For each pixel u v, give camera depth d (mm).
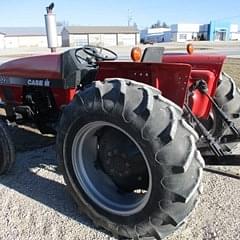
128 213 2639
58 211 3107
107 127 2758
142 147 2398
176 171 2309
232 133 3492
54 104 4012
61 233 2799
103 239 2721
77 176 2893
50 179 3734
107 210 2754
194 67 3348
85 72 3719
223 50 26047
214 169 3504
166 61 3498
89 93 2625
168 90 2803
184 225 2818
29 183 3652
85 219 2977
